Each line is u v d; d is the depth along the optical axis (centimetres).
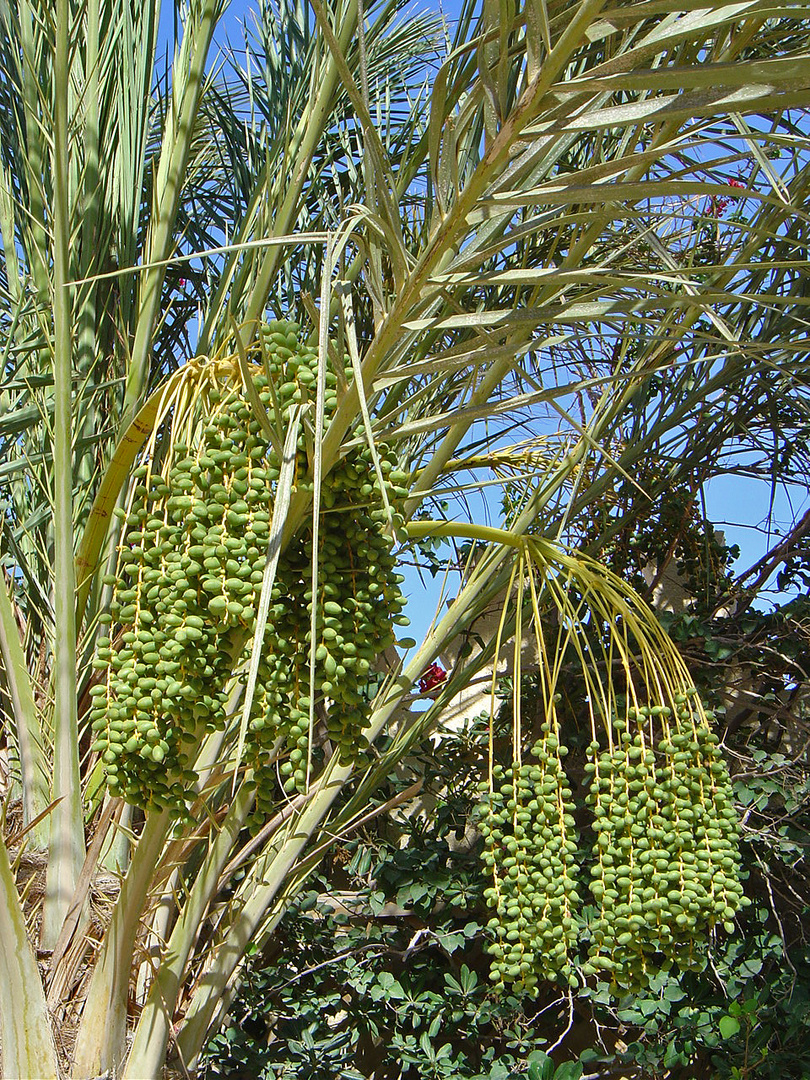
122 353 268
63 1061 183
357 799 289
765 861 356
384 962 366
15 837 202
